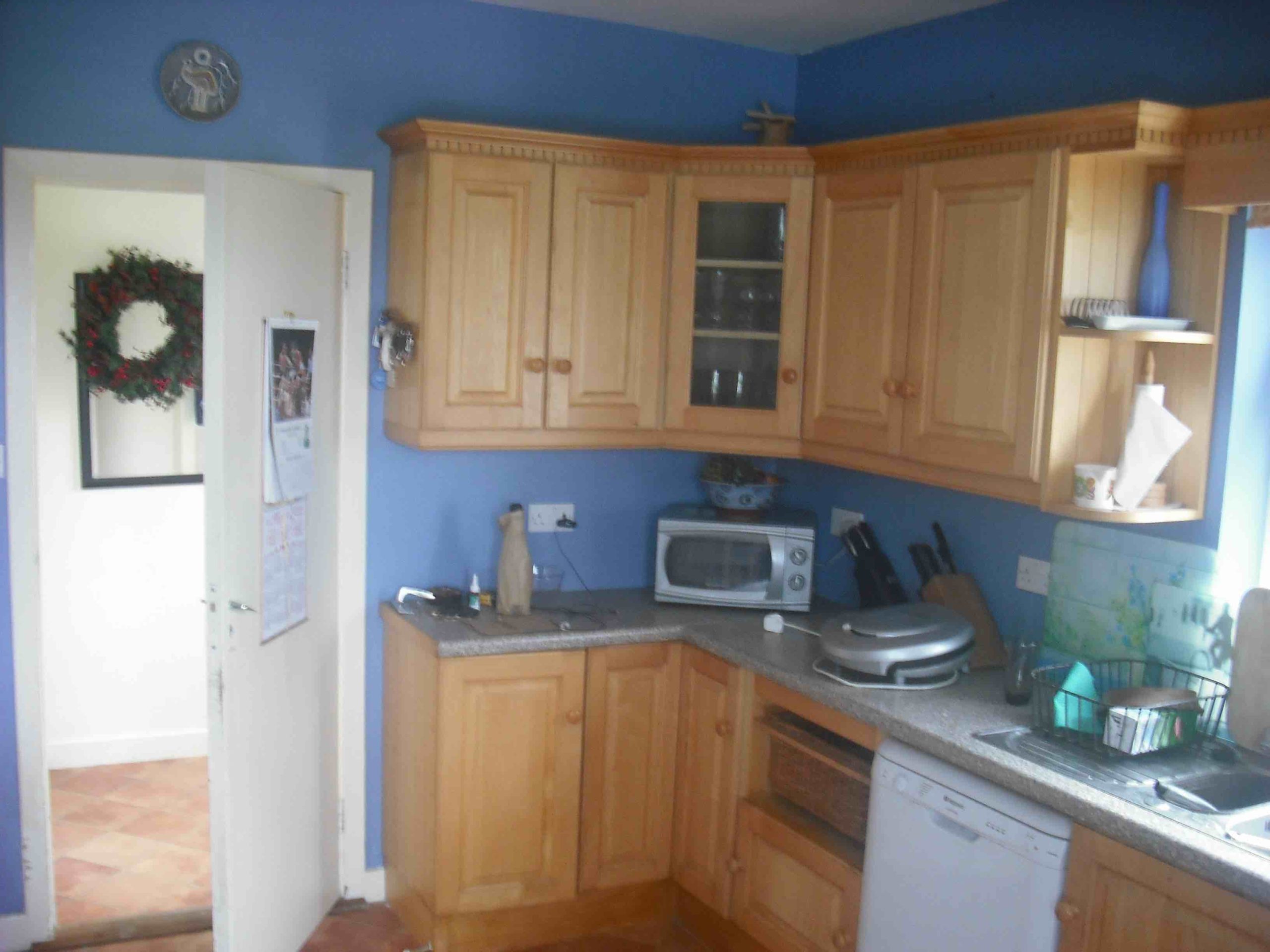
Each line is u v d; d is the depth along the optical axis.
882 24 3.28
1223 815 1.94
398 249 3.13
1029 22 2.88
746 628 3.14
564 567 3.55
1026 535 2.88
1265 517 2.48
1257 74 2.34
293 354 2.84
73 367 4.12
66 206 4.04
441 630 3.01
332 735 3.28
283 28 3.04
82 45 2.88
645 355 3.22
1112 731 2.20
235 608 2.62
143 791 4.14
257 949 2.83
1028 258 2.44
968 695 2.59
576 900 3.19
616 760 3.14
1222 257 2.38
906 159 2.77
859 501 3.45
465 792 2.98
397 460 3.29
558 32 3.34
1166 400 2.50
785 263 3.13
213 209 2.46
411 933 3.22
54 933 3.14
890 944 2.38
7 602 2.99
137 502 4.27
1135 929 1.93
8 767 3.03
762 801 2.92
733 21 3.33
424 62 3.20
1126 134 2.26
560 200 3.04
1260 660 2.24
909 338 2.77
